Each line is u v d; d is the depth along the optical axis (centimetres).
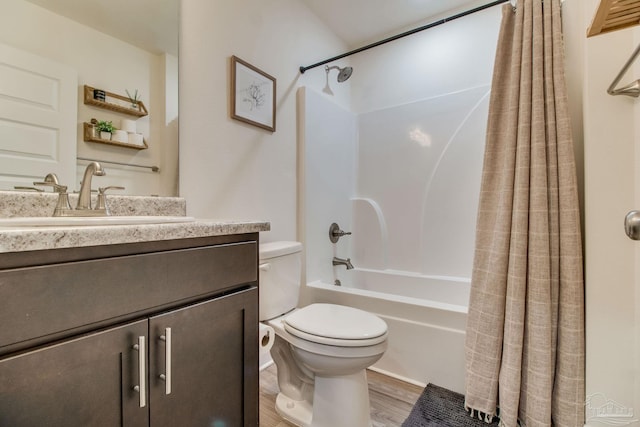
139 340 65
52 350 53
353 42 261
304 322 121
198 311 78
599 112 107
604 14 67
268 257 143
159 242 70
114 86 113
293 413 126
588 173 108
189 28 136
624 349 102
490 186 136
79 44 104
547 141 119
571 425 108
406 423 122
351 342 107
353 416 112
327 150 224
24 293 51
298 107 202
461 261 215
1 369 48
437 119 226
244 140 162
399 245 240
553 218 116
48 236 52
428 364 150
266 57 177
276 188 183
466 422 123
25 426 50
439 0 211
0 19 88
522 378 118
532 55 125
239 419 91
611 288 104
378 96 259
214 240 85
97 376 59
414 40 241
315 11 220
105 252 61
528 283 118
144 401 66
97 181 109
